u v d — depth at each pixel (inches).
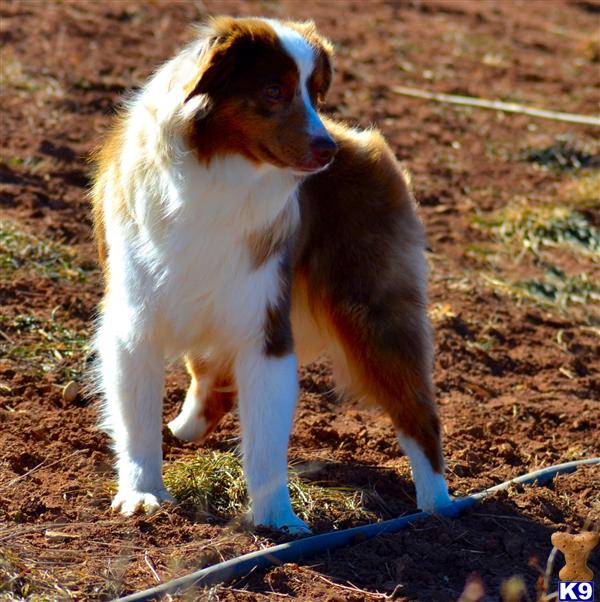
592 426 454.3
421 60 952.3
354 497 364.5
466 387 486.3
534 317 569.6
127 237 336.5
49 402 415.2
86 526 320.2
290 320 343.6
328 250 374.9
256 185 324.5
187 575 293.1
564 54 1039.6
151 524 324.5
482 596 300.4
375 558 318.0
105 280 370.3
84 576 290.5
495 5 1191.6
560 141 797.2
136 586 289.9
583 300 597.0
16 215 562.9
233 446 405.4
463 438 430.6
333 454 403.5
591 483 383.9
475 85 907.4
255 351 335.6
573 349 542.9
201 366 390.9
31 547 301.9
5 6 874.8
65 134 670.5
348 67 898.7
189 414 400.8
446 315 545.0
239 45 317.1
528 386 497.7
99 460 373.1
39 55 786.8
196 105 313.9
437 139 784.9
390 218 381.4
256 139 319.9
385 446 414.9
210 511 348.8
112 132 370.6
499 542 335.0
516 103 876.0
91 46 821.9
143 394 342.3
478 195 707.4
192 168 319.9
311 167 318.7
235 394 397.4
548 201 703.7
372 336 371.9
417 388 371.2
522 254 634.8
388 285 374.6
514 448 426.9
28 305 485.1
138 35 866.8
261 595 291.7
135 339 338.3
